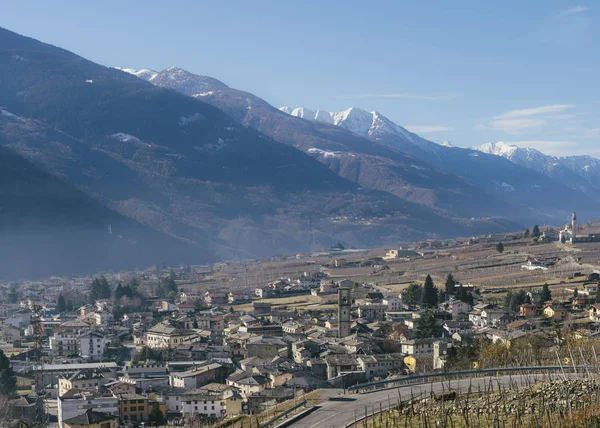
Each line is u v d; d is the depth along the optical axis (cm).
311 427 12562
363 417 12925
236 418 15462
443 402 12838
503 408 12469
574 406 12069
